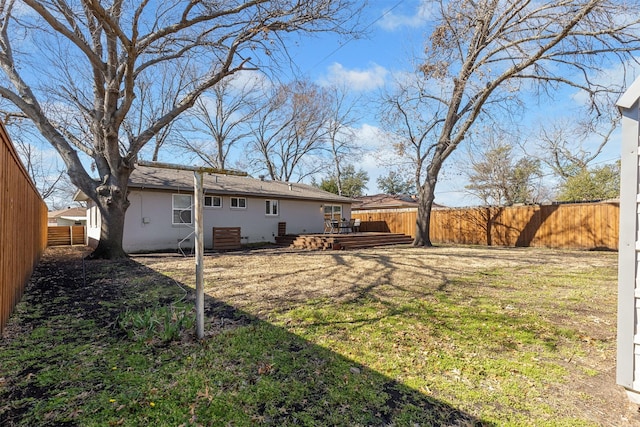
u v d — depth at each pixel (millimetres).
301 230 17047
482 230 15102
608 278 6422
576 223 12469
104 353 2918
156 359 2807
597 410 2162
